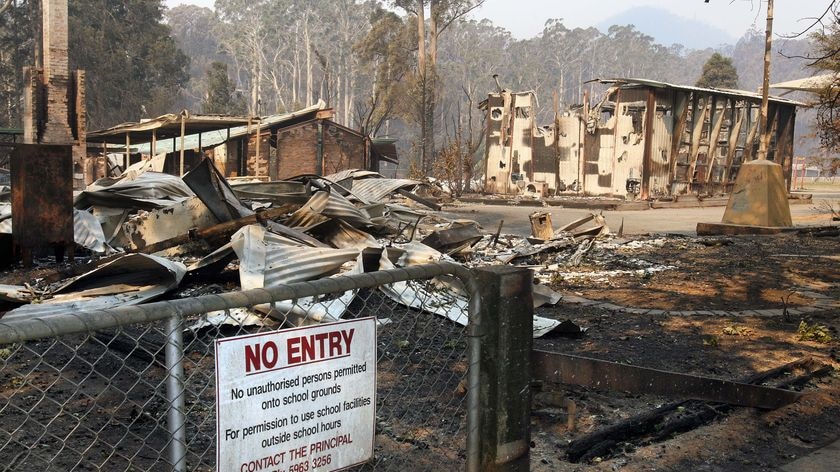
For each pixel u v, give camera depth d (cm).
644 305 965
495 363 319
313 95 12094
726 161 3941
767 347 746
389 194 1830
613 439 490
